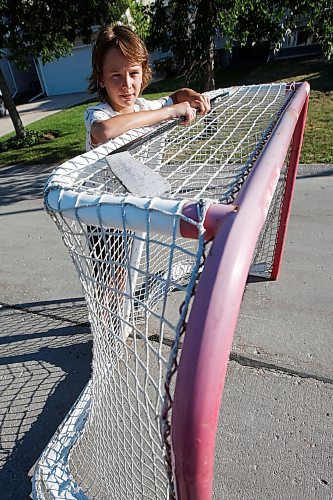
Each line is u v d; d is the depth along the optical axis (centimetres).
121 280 133
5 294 332
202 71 745
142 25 659
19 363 253
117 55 192
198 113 227
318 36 672
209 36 662
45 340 272
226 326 59
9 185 641
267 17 643
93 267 127
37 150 823
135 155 148
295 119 155
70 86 1906
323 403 209
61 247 410
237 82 1191
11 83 2072
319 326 262
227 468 182
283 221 280
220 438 195
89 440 194
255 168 88
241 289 62
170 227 76
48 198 101
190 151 170
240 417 205
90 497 169
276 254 297
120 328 144
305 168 530
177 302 273
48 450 188
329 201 441
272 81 1102
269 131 153
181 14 658
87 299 141
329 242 361
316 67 1160
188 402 59
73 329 280
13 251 411
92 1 651
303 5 626
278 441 192
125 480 147
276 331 260
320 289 298
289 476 177
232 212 70
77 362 250
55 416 215
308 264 329
